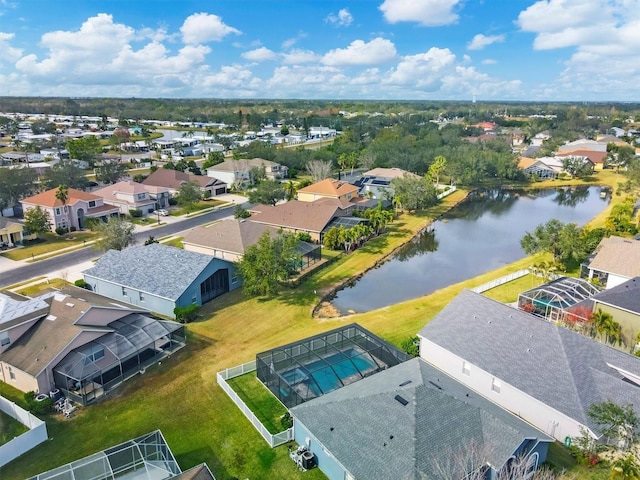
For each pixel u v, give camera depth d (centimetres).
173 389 3375
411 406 2525
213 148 16600
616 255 5294
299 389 3120
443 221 8956
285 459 2703
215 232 6034
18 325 3491
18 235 6838
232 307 4803
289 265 5241
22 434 2794
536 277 5634
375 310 4791
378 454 2325
